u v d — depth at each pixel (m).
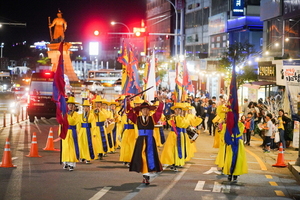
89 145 13.17
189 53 71.25
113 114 16.27
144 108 10.17
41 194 9.03
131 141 12.96
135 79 20.08
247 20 47.66
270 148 19.58
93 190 9.54
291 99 16.19
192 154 14.56
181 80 17.89
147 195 9.18
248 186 10.63
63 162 12.16
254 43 47.62
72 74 52.66
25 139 19.91
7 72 67.00
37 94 30.64
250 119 21.11
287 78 16.30
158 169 10.15
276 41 35.72
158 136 18.61
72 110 11.91
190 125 13.41
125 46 19.98
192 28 70.25
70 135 11.81
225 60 39.91
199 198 9.09
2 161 12.46
